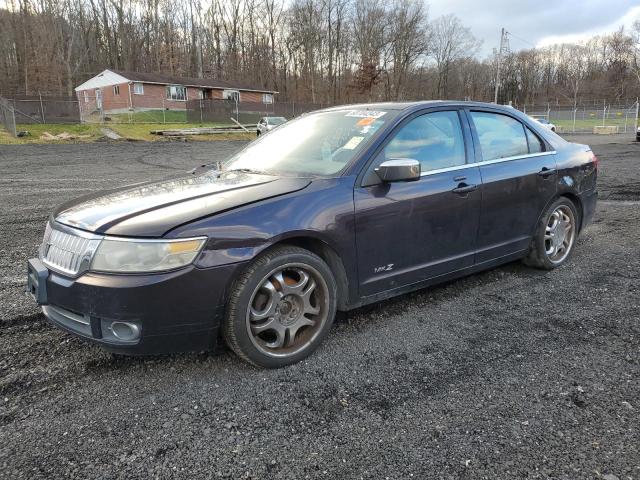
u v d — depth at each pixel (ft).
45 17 196.95
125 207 8.95
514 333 10.63
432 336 10.54
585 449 6.89
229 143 89.81
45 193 30.04
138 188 10.67
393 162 9.84
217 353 9.81
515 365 9.27
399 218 10.52
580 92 271.08
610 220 21.42
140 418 7.75
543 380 8.71
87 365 9.35
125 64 214.28
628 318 11.27
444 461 6.71
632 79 252.21
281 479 6.43
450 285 13.69
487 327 10.95
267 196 9.12
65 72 197.67
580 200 15.43
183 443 7.16
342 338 10.50
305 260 9.25
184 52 220.43
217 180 10.61
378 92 213.46
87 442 7.18
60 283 8.29
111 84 149.79
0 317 11.38
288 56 221.46
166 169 45.11
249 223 8.55
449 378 8.84
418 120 11.44
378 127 10.93
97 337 8.07
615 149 63.00
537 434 7.24
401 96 225.35
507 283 13.78
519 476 6.40
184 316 8.08
